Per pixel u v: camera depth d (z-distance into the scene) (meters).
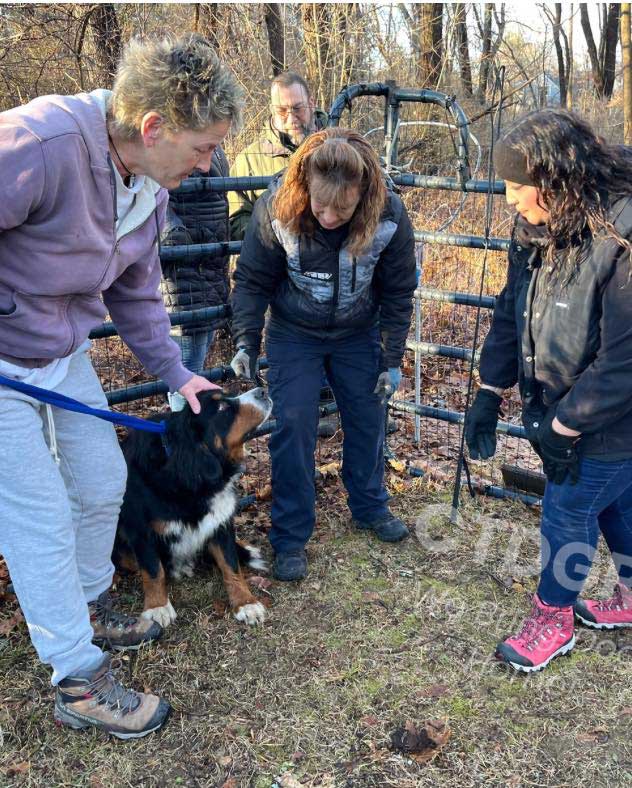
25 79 8.23
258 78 9.98
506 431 3.87
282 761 2.39
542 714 2.58
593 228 2.14
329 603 3.19
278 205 2.81
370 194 2.71
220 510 3.02
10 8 7.72
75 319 2.17
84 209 1.93
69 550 2.17
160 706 2.50
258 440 4.77
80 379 2.42
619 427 2.39
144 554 2.96
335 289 3.00
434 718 2.55
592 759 2.40
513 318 2.80
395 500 4.05
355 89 3.99
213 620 3.07
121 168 2.06
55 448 2.20
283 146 4.61
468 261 5.89
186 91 1.85
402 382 5.68
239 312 3.12
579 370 2.38
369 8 9.76
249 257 3.03
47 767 2.36
